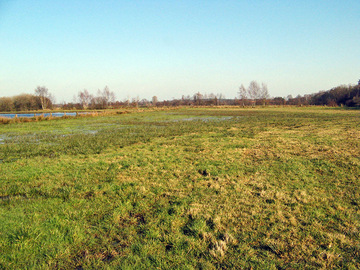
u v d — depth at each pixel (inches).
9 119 1151.6
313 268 124.9
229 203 207.6
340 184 252.2
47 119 1323.8
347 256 134.2
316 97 3937.0
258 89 3735.2
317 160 353.4
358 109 2267.5
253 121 1119.0
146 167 333.7
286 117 1337.4
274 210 192.4
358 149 428.5
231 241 149.6
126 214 190.4
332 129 757.3
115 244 152.0
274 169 312.8
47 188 251.0
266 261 130.9
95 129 880.3
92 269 126.7
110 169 327.0
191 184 258.2
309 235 155.3
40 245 147.9
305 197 217.0
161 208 200.1
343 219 175.8
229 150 448.5
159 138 633.0
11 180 283.1
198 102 4106.8
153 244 148.3
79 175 300.4
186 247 145.1
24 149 492.7
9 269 126.0
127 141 585.0
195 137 637.3
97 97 3698.3
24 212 194.7
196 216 183.8
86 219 183.6
